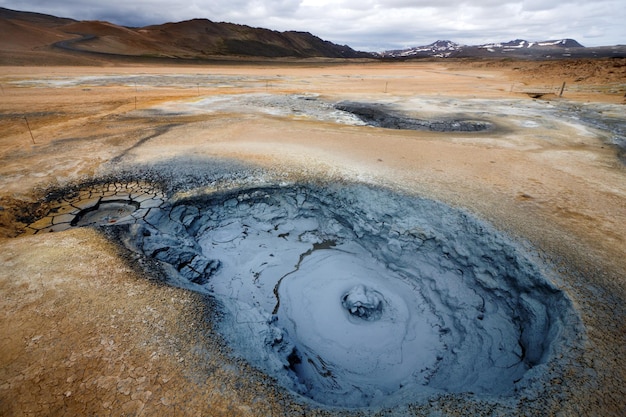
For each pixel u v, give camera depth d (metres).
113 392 4.05
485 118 19.25
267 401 4.11
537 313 6.04
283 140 13.67
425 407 4.20
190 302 5.61
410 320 7.65
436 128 17.91
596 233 7.35
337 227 9.81
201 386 4.19
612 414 3.95
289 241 9.80
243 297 8.03
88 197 9.40
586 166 11.34
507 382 5.30
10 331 4.78
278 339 5.80
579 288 5.82
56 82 29.06
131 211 8.91
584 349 4.77
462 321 7.14
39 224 8.26
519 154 12.51
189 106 20.44
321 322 7.70
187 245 8.41
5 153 11.80
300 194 10.03
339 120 18.77
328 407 4.20
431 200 8.84
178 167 10.91
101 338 4.74
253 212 10.09
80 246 6.83
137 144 12.91
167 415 3.84
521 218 7.93
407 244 8.63
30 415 3.81
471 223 7.87
